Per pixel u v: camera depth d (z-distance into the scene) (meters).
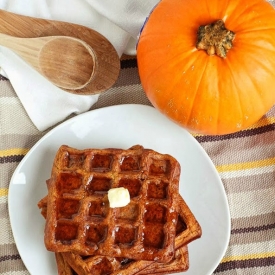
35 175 0.61
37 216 0.61
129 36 0.64
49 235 0.53
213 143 0.64
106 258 0.54
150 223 0.53
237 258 0.62
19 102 0.64
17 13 0.63
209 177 0.61
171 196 0.53
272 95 0.53
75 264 0.55
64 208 0.54
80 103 0.63
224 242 0.60
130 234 0.53
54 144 0.62
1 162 0.63
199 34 0.49
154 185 0.54
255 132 0.63
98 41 0.62
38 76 0.63
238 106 0.52
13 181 0.61
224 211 0.60
